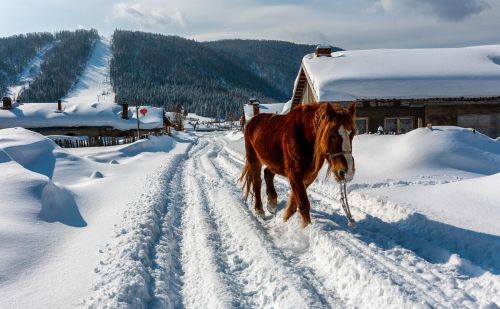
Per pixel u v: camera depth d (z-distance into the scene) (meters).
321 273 5.41
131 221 7.55
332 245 5.75
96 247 6.19
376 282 4.58
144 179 13.24
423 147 14.12
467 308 3.96
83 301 4.44
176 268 5.95
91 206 9.11
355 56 25.98
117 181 12.65
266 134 7.96
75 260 5.66
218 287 4.99
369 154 14.84
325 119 6.16
